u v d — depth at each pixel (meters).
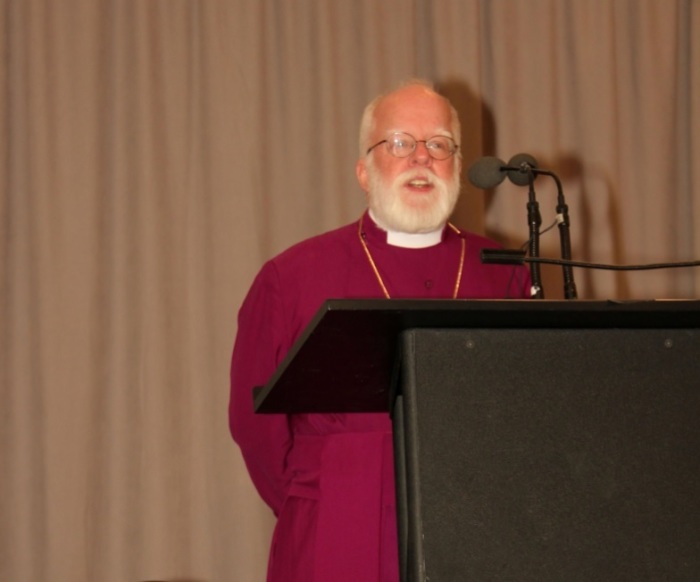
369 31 7.85
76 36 7.56
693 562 2.84
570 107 8.23
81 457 7.19
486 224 7.94
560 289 7.79
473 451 2.84
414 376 2.87
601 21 8.21
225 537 7.35
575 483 2.85
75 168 7.42
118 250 7.44
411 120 5.52
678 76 8.39
